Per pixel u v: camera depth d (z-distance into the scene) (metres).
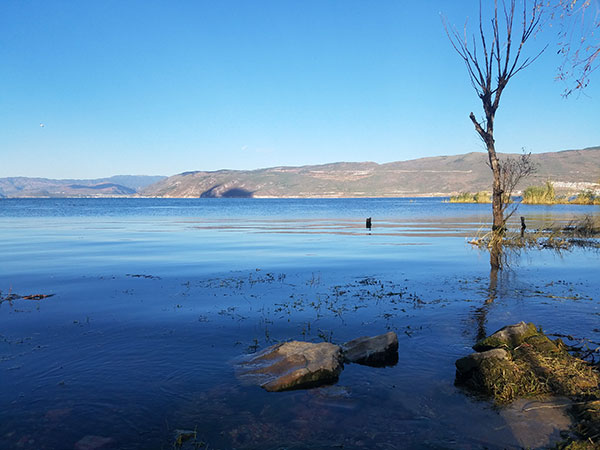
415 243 22.98
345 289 11.14
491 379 5.21
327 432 4.33
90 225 39.47
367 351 6.20
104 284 11.86
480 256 17.73
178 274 13.48
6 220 48.34
